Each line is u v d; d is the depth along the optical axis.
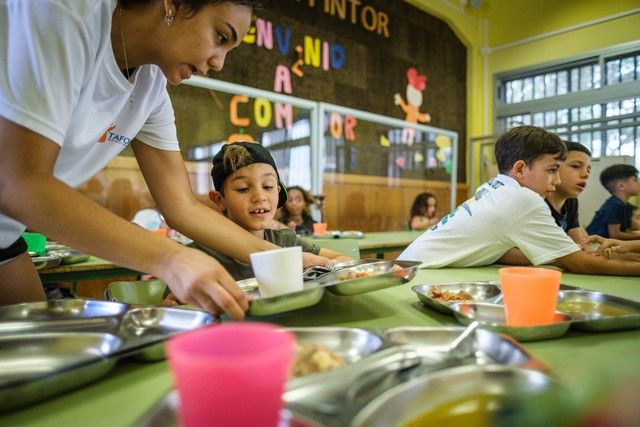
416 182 4.41
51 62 0.53
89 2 0.59
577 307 0.65
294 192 2.93
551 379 0.31
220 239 0.95
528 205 1.11
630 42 4.09
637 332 0.52
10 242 0.87
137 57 0.74
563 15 4.59
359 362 0.35
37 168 0.51
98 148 0.86
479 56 5.30
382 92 4.46
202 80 2.68
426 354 0.38
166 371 0.41
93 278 1.58
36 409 0.33
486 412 0.29
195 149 2.84
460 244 1.17
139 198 2.59
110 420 0.31
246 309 0.53
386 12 4.50
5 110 0.50
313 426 0.27
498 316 0.60
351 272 0.81
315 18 3.92
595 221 2.84
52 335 0.46
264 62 3.55
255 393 0.24
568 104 4.54
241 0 0.67
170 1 0.65
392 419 0.27
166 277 0.54
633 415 0.30
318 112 3.19
